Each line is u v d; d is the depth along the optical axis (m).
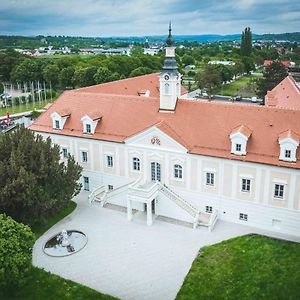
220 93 161.12
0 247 37.34
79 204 60.38
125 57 171.12
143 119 59.69
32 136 54.91
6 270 37.72
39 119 68.81
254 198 51.09
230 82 192.38
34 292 40.34
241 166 50.50
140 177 58.84
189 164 53.91
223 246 47.97
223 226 52.88
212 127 54.19
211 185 53.59
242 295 39.31
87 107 65.69
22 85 182.75
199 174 53.78
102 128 61.84
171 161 55.19
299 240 48.81
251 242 48.44
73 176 55.53
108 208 59.00
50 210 52.97
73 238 51.00
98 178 63.50
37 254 47.34
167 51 56.50
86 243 49.38
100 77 136.88
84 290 40.69
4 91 173.00
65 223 54.66
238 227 52.50
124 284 41.69
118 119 61.78
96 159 62.56
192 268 43.97
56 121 65.44
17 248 38.50
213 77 154.75
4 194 47.41
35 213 50.22
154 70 168.38
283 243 48.12
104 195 59.69
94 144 61.78
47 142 55.09
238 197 52.16
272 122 51.38
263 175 49.50
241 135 49.59
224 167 51.69
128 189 53.91
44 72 170.88
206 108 56.19
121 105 63.19
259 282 41.06
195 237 50.47
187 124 56.00
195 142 53.78
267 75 140.62
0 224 39.50
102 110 64.00
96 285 41.59
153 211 57.12
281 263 44.00
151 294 40.06
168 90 57.28
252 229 51.81
